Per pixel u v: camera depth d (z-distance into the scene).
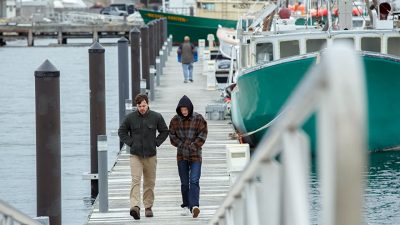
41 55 162.38
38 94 27.92
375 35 47.00
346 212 6.10
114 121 70.44
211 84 76.31
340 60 6.21
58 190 28.36
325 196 6.42
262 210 10.42
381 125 45.84
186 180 29.84
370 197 35.62
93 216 30.69
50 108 27.95
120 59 55.44
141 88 57.31
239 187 12.38
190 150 29.34
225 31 101.06
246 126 48.44
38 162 28.20
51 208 28.28
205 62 91.62
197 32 149.12
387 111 45.56
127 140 29.50
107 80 107.94
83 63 141.62
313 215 29.86
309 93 6.77
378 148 46.50
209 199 33.34
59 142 28.25
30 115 76.44
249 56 49.03
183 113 29.45
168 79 86.88
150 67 71.31
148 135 29.45
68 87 101.38
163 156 44.34
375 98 45.19
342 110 6.09
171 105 65.62
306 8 57.72
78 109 79.50
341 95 6.12
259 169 10.22
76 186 44.00
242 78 46.47
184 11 167.38
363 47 47.12
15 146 58.03
